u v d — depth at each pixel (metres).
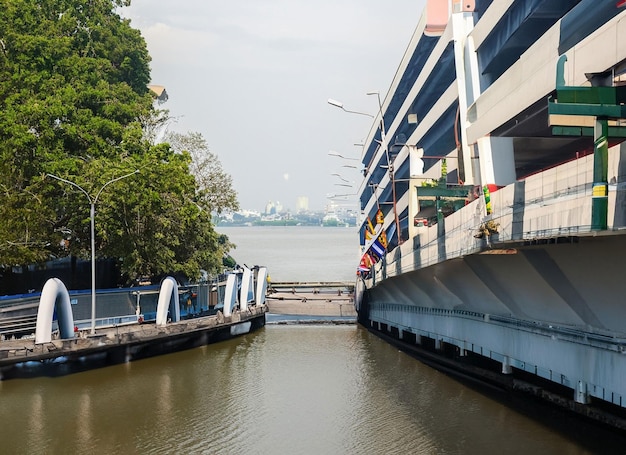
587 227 19.12
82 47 54.59
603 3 24.98
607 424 25.70
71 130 44.91
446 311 39.41
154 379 37.00
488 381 35.00
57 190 45.06
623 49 21.84
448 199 35.44
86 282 51.78
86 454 24.97
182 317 53.00
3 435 27.12
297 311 63.34
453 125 50.94
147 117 57.19
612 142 23.61
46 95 46.22
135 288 47.06
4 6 47.56
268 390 34.38
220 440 26.42
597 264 20.98
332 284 76.38
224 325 49.62
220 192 64.06
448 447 24.47
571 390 29.22
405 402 31.22
